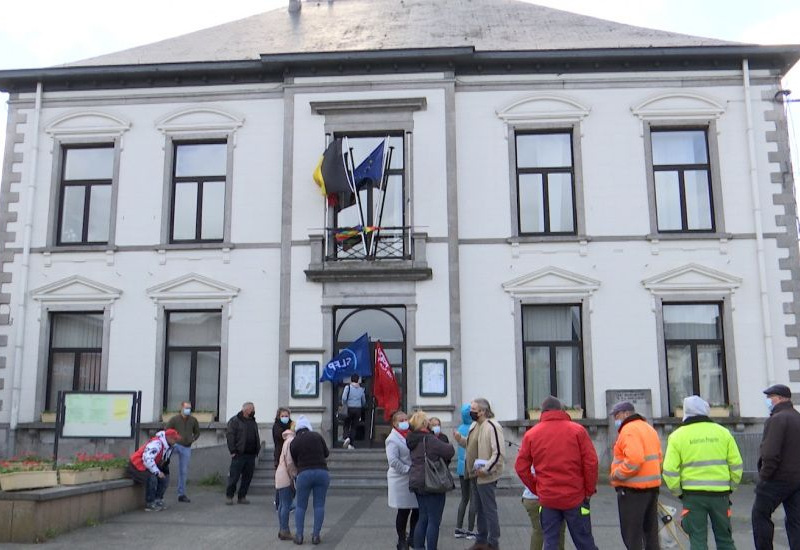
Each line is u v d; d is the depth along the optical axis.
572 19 21.12
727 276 17.48
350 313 17.97
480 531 9.38
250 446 13.89
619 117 18.34
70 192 19.11
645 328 17.47
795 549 8.05
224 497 14.55
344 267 17.59
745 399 17.03
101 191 19.08
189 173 18.98
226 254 18.23
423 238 17.66
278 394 17.47
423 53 18.23
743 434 16.62
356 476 15.78
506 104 18.45
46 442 17.70
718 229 17.84
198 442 17.56
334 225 18.25
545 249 17.89
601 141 18.28
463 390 17.33
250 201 18.45
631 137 18.27
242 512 12.80
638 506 7.95
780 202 17.83
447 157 18.12
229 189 18.53
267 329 17.88
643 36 19.61
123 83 19.17
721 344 17.58
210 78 19.00
